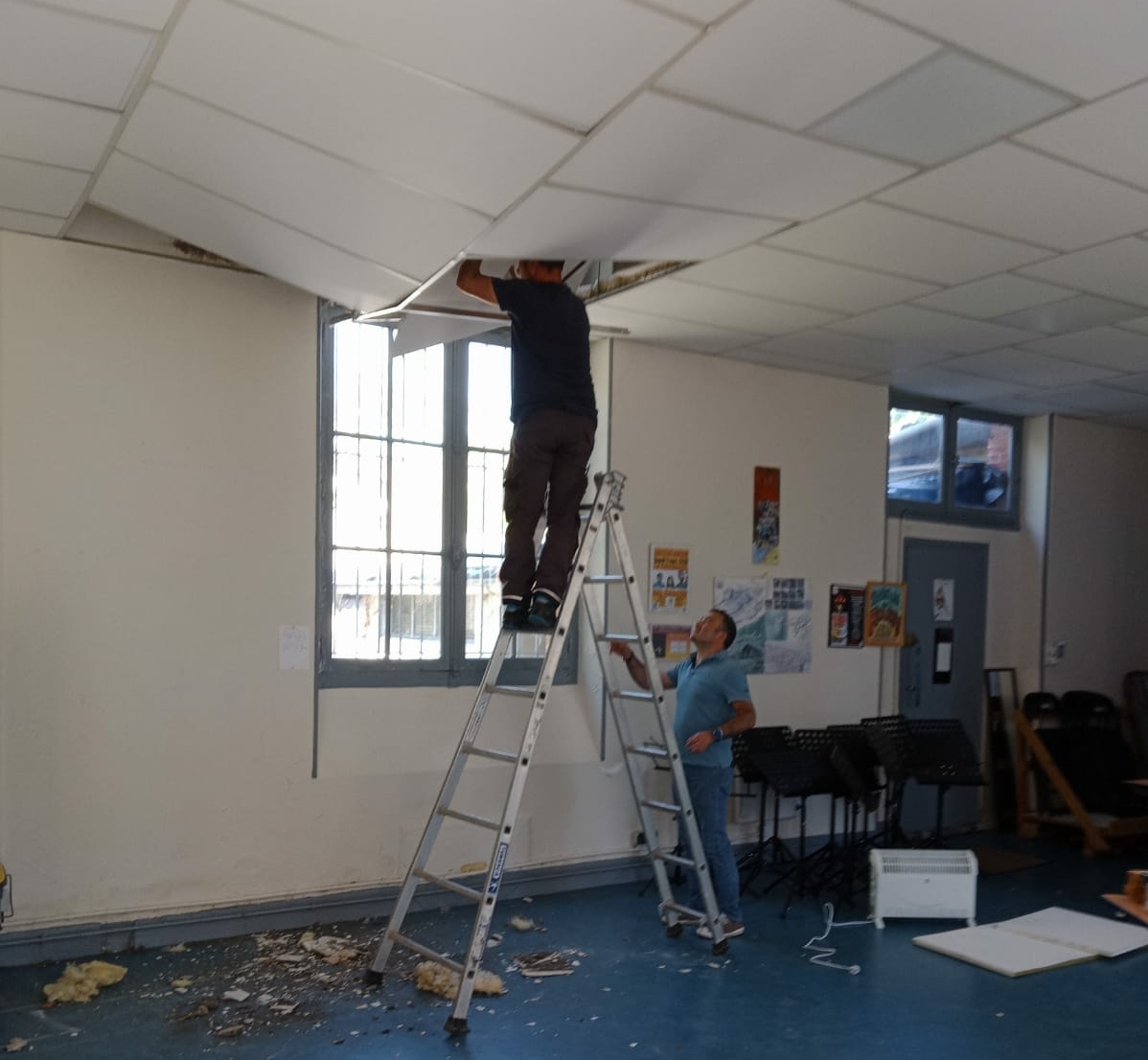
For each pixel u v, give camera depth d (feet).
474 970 11.68
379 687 16.03
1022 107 9.06
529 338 12.17
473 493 17.33
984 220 11.93
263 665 14.49
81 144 10.48
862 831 20.36
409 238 11.60
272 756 14.53
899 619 21.50
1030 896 17.92
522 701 17.24
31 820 12.95
